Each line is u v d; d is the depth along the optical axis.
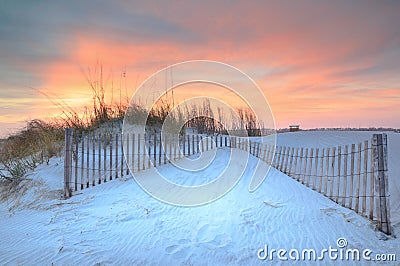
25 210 7.85
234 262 4.94
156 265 4.76
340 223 6.62
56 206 7.89
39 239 5.74
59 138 12.29
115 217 6.89
